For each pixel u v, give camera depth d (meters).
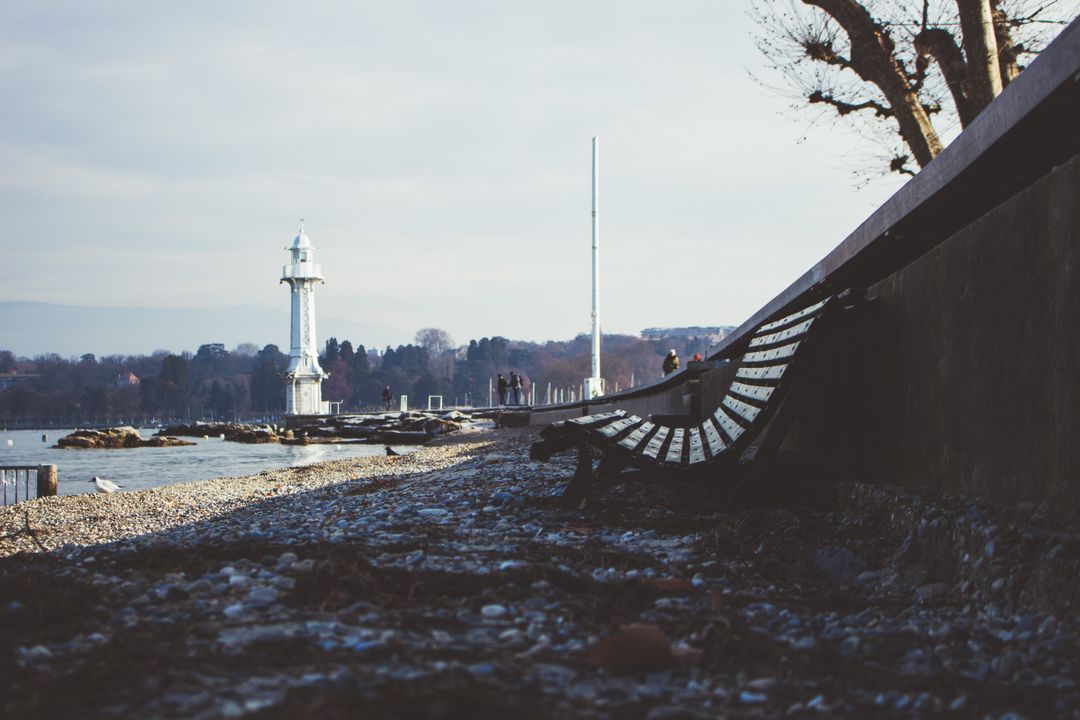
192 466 39.50
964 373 6.03
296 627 4.09
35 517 17.47
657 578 5.32
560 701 3.19
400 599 4.62
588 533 7.21
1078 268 4.68
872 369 7.86
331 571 4.79
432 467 21.16
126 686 3.20
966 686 3.56
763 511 7.12
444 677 3.32
